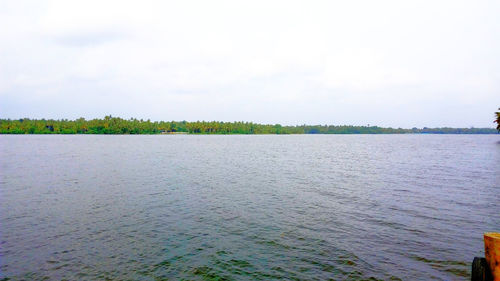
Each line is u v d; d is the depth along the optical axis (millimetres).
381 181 30500
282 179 31859
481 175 34844
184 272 10625
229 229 15180
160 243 13273
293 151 83750
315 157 62906
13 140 138125
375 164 48094
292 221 16516
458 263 11164
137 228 15289
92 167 41250
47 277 10242
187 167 42656
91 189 25438
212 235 14305
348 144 138500
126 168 40531
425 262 11273
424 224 15867
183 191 24828
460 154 70938
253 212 18359
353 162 51875
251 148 97812
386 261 11391
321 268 10883
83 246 12891
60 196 22609
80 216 17328
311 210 18844
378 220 16656
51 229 15047
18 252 12234
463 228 15219
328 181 30516
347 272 10555
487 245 7312
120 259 11648
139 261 11484
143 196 22797
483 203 20547
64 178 31375
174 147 97500
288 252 12320
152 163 47500
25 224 15797
